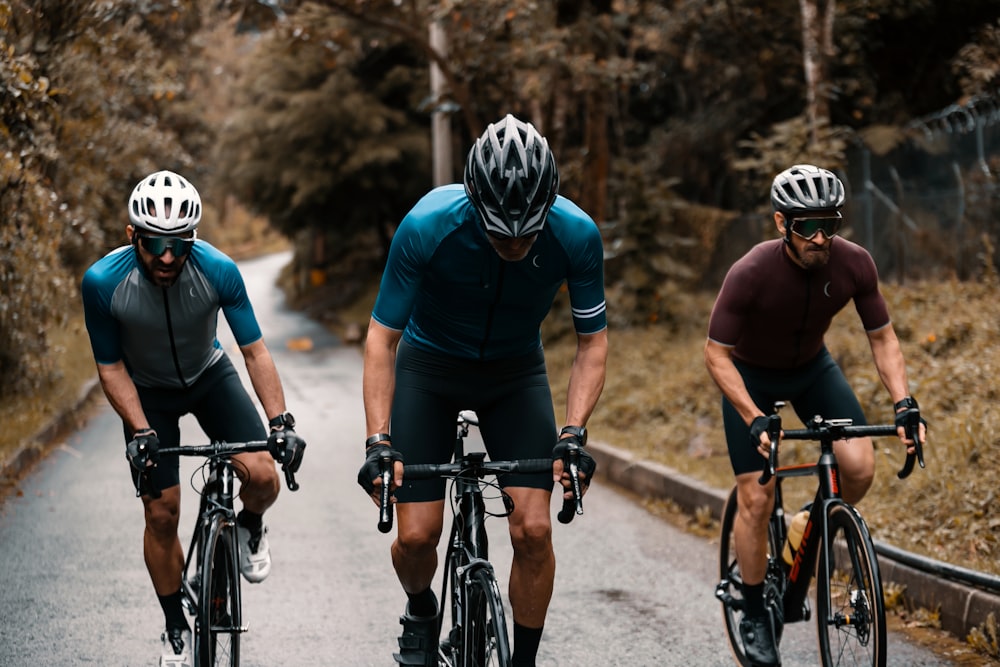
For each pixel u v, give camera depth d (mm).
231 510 4508
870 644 4094
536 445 4199
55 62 11625
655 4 21016
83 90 13391
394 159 30344
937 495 6961
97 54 12883
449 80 18484
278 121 29844
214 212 74875
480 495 4113
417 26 18266
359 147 30141
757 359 5117
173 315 4656
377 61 31203
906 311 12031
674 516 8602
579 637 5672
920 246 15336
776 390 5145
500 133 3627
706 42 22094
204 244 4746
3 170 9844
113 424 13258
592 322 4152
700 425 11211
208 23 26469
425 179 31781
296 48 17703
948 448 7492
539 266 3982
